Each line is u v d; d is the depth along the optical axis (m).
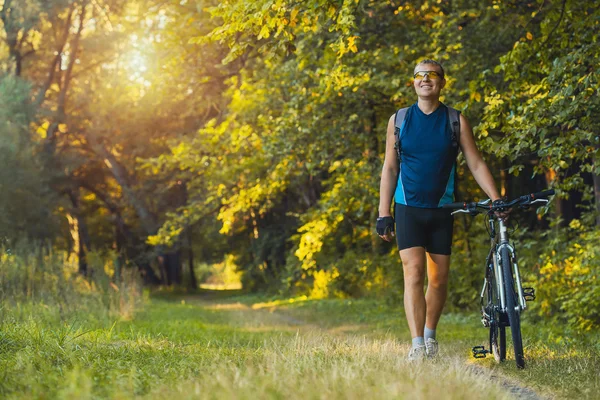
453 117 6.52
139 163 44.62
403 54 15.56
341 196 17.38
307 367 5.07
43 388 4.21
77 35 43.12
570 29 10.49
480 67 14.09
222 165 21.94
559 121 9.17
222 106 25.72
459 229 19.17
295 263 33.84
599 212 13.13
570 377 5.45
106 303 15.61
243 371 4.89
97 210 57.19
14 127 31.78
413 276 6.49
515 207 6.25
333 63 14.49
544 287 13.37
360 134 17.20
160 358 5.80
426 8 15.01
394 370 4.98
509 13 14.48
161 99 24.33
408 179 6.50
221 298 46.34
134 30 23.69
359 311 21.38
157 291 52.09
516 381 5.53
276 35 8.99
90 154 48.38
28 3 38.97
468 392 4.25
